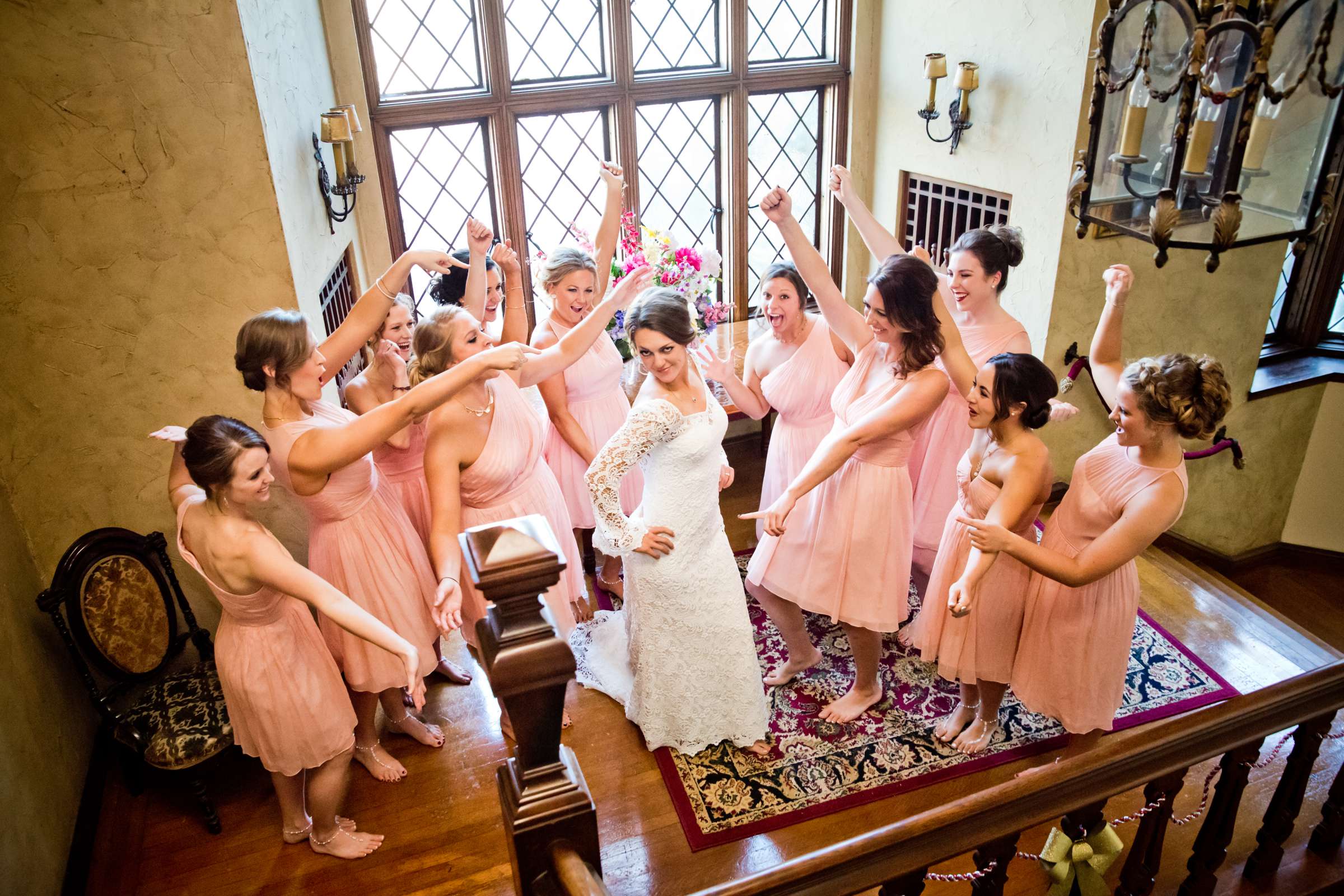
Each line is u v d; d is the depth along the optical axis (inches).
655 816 110.7
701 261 168.2
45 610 108.9
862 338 118.0
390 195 193.0
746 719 116.5
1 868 93.8
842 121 219.3
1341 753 118.6
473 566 50.7
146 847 111.3
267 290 126.8
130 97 112.3
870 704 125.8
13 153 110.0
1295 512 239.3
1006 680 111.2
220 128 117.3
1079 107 161.3
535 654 51.8
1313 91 71.7
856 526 114.4
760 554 126.3
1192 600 150.3
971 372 114.7
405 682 110.9
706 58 208.8
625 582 115.6
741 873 102.4
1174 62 74.5
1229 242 72.3
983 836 64.4
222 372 128.5
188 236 120.6
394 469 120.3
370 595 107.2
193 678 118.9
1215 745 72.7
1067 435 188.5
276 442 99.7
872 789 112.9
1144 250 178.2
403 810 113.3
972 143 189.6
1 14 104.6
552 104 196.5
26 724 108.2
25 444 121.9
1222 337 199.3
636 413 100.0
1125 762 69.4
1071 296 176.7
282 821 114.0
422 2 183.6
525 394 133.2
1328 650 138.6
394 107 185.3
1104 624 101.9
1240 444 221.1
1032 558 94.5
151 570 122.8
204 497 96.7
